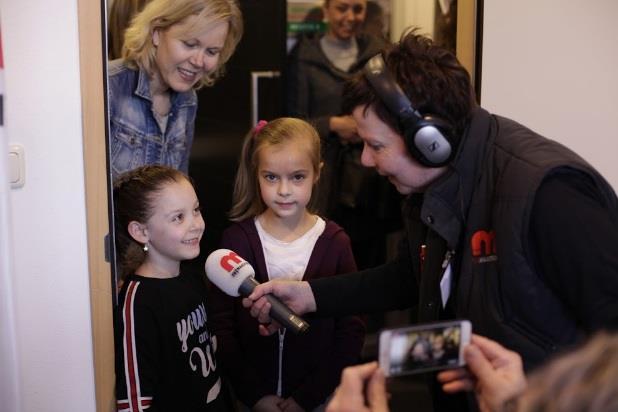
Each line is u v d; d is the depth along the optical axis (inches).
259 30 123.0
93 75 59.5
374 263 117.8
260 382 69.1
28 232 60.1
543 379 24.6
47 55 58.5
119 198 63.9
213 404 64.4
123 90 71.4
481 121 47.1
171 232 62.2
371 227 116.2
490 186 45.9
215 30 69.6
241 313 70.4
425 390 107.2
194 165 132.3
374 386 35.6
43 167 59.6
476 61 76.5
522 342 43.7
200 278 69.3
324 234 71.2
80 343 61.9
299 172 67.2
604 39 76.9
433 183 47.6
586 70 77.5
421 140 44.8
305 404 68.3
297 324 56.6
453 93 45.2
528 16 75.9
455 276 48.4
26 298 60.7
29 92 58.6
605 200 43.5
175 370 60.7
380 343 35.5
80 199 60.6
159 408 60.6
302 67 121.8
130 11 77.9
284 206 67.4
